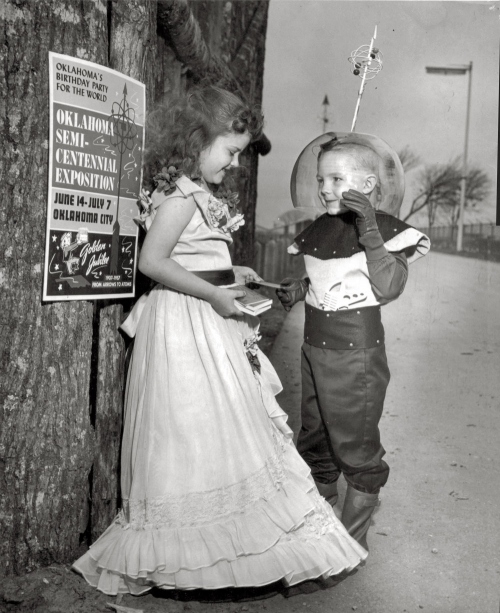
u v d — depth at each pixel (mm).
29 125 2012
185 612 2086
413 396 4086
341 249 2369
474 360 4781
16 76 1989
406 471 3148
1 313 2059
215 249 2232
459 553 2449
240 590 2176
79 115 2055
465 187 7188
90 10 2094
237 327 2293
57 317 2123
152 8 2387
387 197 2459
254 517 2098
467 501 2852
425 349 5031
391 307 6418
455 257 7805
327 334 2367
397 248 2299
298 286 2562
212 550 2021
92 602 2059
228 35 5453
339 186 2355
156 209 2197
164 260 2105
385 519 2723
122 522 2170
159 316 2166
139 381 2174
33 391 2111
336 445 2383
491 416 3768
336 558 2174
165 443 2076
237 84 4848
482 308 6211
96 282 2178
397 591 2213
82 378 2197
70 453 2189
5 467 2119
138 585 2082
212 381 2111
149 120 2309
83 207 2102
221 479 2070
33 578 2146
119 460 2350
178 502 2043
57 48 2027
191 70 4074
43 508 2172
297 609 2129
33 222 2047
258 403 2211
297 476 2268
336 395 2355
